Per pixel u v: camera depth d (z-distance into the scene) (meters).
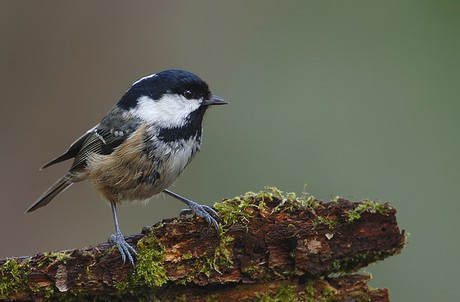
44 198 8.51
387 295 5.96
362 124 11.74
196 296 6.02
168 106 7.38
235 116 12.31
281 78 12.65
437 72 12.04
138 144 7.28
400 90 11.98
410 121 11.67
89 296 5.99
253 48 13.15
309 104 12.20
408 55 12.27
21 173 12.27
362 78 12.25
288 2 13.31
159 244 5.97
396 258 10.02
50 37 13.16
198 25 13.51
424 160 11.20
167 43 13.36
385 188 10.95
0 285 5.78
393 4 12.67
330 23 12.95
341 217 5.89
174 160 7.43
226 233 5.96
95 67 13.13
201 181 11.67
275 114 12.23
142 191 7.55
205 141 11.98
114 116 7.50
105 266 5.92
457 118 11.55
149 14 13.55
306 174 11.41
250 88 12.69
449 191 10.81
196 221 6.00
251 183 11.53
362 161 11.31
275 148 11.80
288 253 5.96
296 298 5.95
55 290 5.86
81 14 13.36
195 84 7.50
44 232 11.68
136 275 5.93
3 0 13.14
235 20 13.43
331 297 5.94
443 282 9.88
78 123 12.77
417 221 10.58
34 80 12.89
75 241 11.64
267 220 5.95
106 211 11.84
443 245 10.25
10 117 12.62
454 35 12.21
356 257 5.94
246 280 5.97
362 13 12.81
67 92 12.92
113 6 13.45
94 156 7.56
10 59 12.94
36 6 13.23
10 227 11.77
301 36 12.98
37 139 12.54
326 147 11.64
